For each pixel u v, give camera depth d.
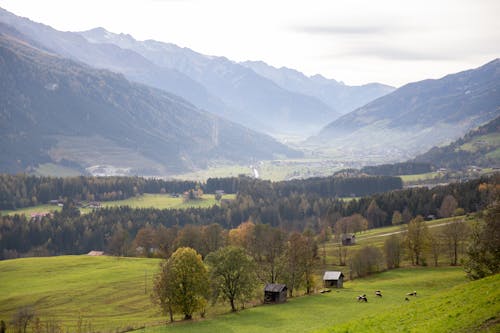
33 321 106.81
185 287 92.88
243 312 93.75
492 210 84.81
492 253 79.88
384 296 100.06
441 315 52.16
